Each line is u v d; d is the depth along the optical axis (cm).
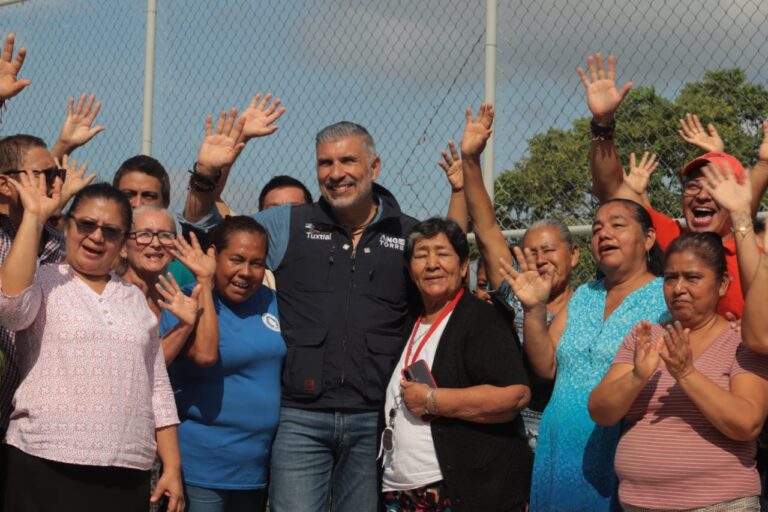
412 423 406
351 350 432
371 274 440
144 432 370
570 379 392
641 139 507
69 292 366
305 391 430
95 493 357
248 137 470
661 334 365
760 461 370
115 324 367
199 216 460
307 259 444
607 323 390
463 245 421
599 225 399
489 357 404
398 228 452
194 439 420
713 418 331
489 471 399
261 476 430
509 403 396
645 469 348
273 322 438
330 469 438
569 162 505
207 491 420
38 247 376
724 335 354
